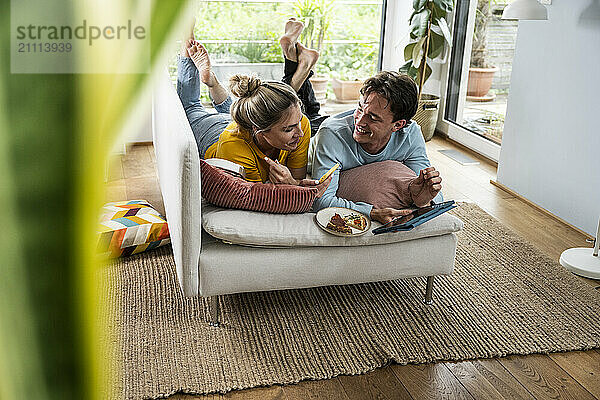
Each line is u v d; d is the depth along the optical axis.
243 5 4.59
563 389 2.19
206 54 3.37
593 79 3.21
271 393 2.11
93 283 0.18
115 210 3.03
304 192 2.36
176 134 2.27
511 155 3.93
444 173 4.28
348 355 2.30
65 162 0.16
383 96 2.43
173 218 2.46
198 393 2.08
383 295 2.71
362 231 2.34
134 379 2.12
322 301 2.64
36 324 0.18
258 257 2.30
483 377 2.23
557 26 3.43
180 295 2.64
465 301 2.69
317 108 3.73
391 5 5.07
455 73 4.86
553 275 2.94
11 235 0.16
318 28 4.91
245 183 2.32
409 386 2.17
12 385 0.19
